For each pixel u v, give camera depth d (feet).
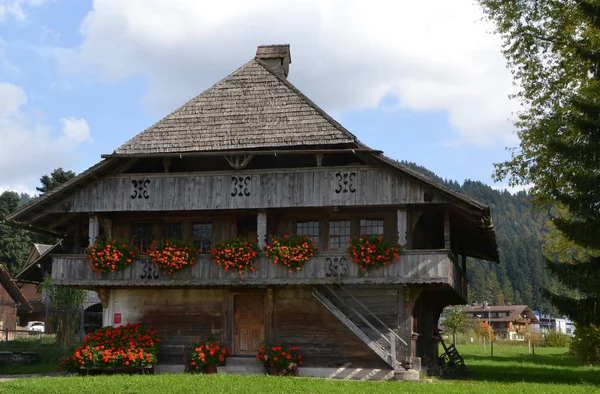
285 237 86.69
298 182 87.25
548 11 104.53
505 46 109.81
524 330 322.75
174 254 87.71
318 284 86.28
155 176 90.68
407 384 72.18
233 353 91.09
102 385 69.05
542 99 106.42
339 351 87.35
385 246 83.25
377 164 85.76
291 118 89.66
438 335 109.91
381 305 86.69
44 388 67.67
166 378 74.64
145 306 93.15
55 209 92.02
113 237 96.53
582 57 94.07
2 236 242.17
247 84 95.76
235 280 86.69
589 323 82.79
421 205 86.69
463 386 70.13
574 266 83.25
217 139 89.35
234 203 88.22
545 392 64.90
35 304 204.03
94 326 144.87
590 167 86.07
